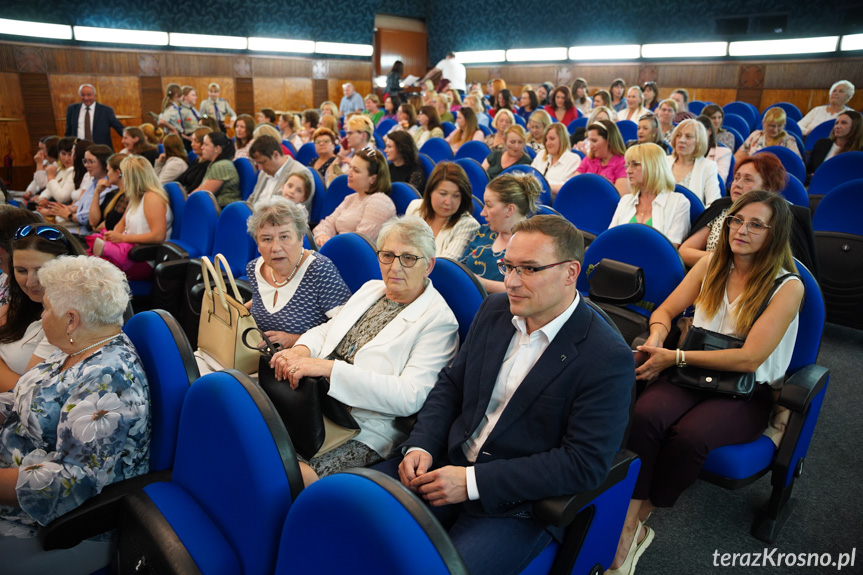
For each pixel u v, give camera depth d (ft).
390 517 2.52
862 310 10.22
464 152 17.85
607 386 4.05
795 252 7.00
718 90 33.40
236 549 3.50
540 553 4.20
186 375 4.30
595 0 37.35
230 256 9.70
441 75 37.78
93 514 3.96
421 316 5.40
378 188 10.85
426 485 4.17
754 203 5.51
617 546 5.13
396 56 46.42
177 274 9.78
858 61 28.25
